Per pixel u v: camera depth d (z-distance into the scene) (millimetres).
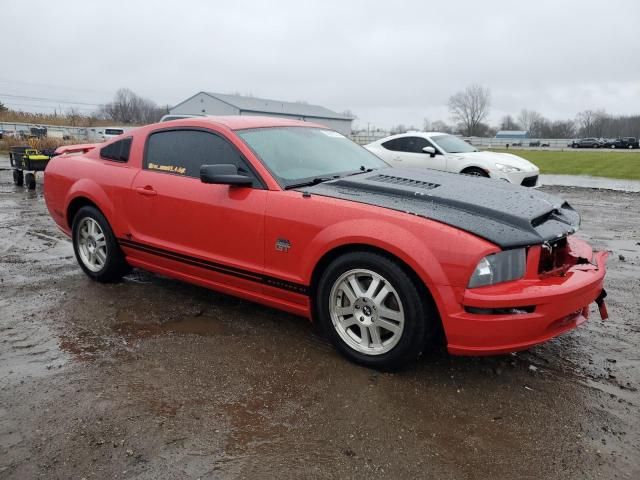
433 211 3074
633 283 5000
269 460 2393
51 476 2281
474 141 69250
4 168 16469
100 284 4812
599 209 9984
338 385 3039
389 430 2623
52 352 3438
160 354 3414
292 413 2758
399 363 3094
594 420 2719
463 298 2795
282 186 3549
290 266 3396
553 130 106125
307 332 3771
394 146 11648
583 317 3203
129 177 4359
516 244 2873
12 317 4016
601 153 38062
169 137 4254
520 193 3623
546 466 2369
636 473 2318
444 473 2318
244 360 3338
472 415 2762
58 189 5004
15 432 2584
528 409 2818
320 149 4199
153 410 2777
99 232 4754
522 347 2879
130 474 2297
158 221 4137
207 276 3936
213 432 2594
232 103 68438
